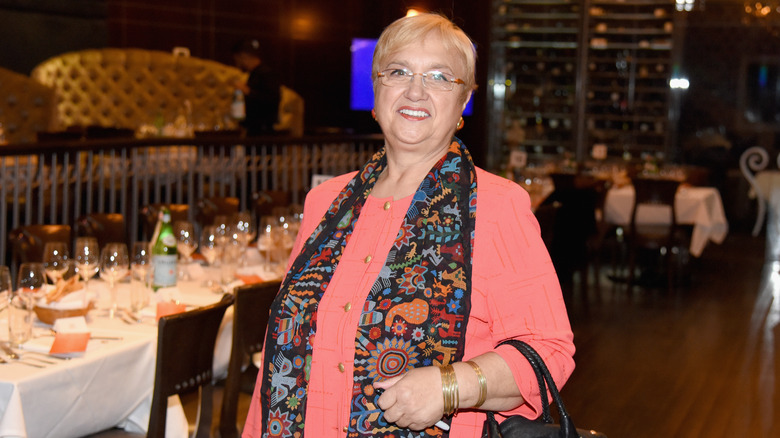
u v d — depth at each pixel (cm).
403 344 134
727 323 621
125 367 253
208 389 270
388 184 153
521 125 1199
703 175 873
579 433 135
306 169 743
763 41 1091
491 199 139
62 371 229
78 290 291
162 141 590
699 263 888
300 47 1143
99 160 551
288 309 148
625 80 1162
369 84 1183
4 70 821
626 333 585
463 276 135
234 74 1024
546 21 1174
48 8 896
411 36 148
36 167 527
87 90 920
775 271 849
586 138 1181
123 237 425
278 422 144
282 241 387
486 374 125
